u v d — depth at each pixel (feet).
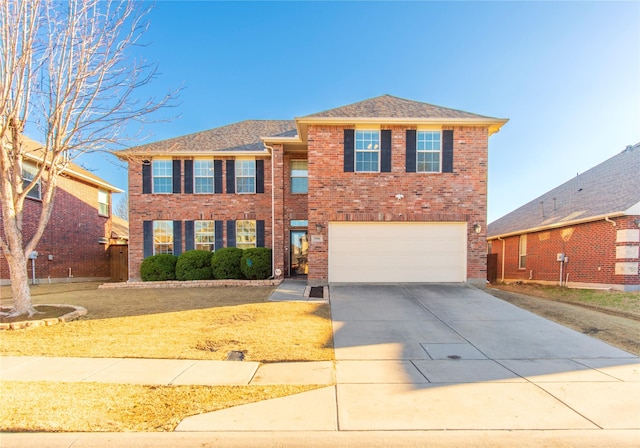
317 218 38.88
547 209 55.36
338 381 15.03
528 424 11.58
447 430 11.23
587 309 29.30
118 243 70.03
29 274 49.67
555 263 47.85
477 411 12.40
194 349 18.99
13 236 25.18
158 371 15.97
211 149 49.39
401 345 20.07
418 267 38.88
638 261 38.17
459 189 38.99
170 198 48.65
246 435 10.97
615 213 38.40
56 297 33.83
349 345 19.99
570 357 18.08
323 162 39.06
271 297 32.40
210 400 13.19
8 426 11.23
